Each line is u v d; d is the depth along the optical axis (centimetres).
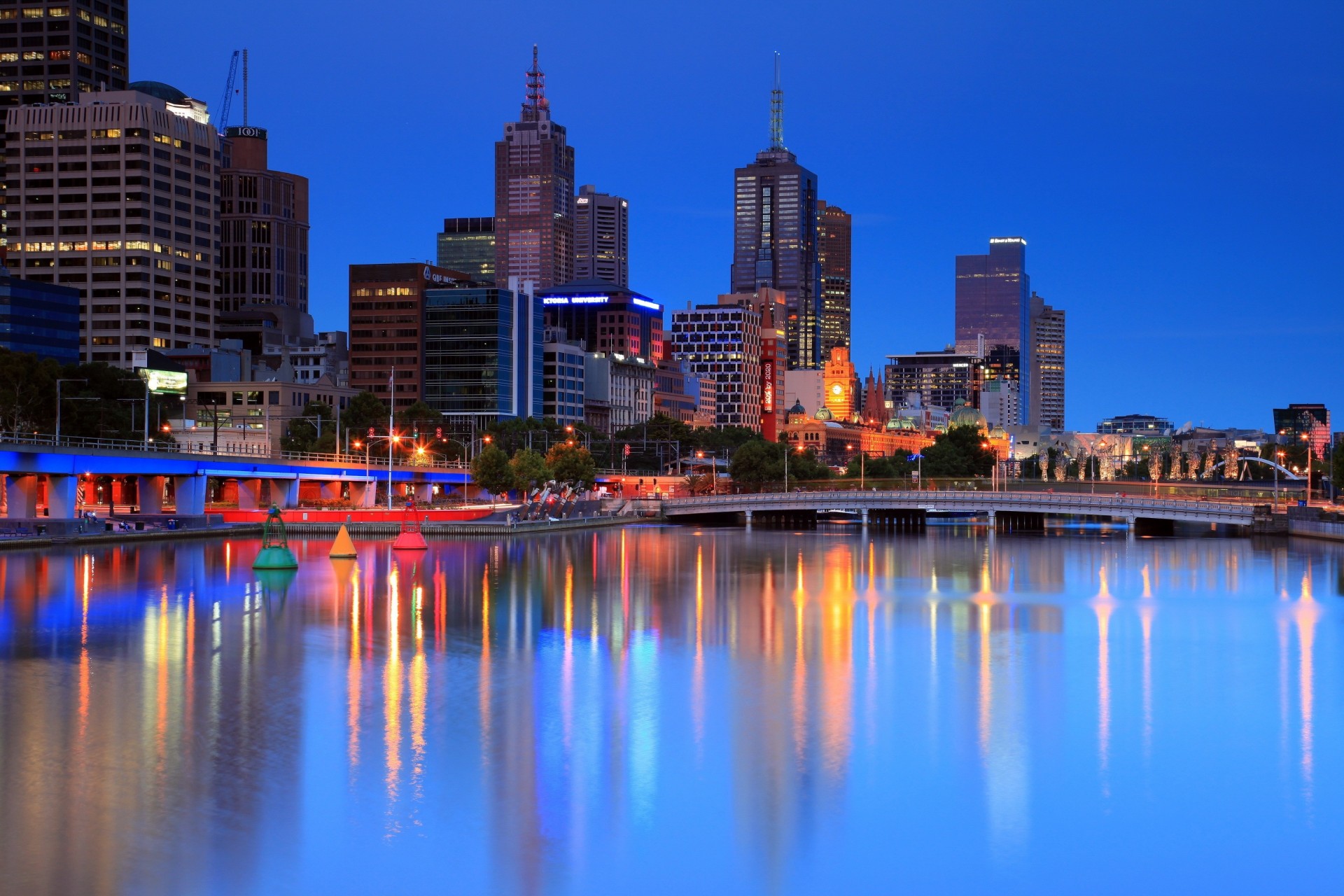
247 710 6800
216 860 4688
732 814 5234
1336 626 10238
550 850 4847
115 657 8269
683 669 8119
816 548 19812
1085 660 8575
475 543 19375
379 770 5719
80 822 5022
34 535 15638
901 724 6669
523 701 7100
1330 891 4594
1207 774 5838
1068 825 5175
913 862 4791
